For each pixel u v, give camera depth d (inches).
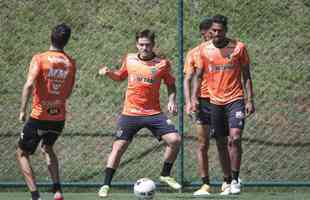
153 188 1076.5
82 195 1232.2
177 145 1149.1
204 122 1238.3
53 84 1019.3
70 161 1446.9
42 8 1772.9
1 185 1288.1
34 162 1424.7
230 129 1165.7
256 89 1635.1
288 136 1536.7
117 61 1686.8
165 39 1720.0
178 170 1305.4
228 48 1173.1
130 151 1470.2
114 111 1579.7
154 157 1460.4
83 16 1770.4
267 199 1178.6
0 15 1748.3
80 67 1668.3
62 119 1039.0
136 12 1772.9
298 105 1609.3
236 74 1176.2
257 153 1489.9
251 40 1728.6
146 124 1154.0
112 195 1230.9
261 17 1764.3
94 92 1615.4
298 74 1674.5
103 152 1473.9
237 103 1169.4
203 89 1234.6
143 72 1147.3
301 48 1722.4
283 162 1475.1
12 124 1535.4
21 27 1737.2
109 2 1792.6
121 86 1632.6
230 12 1765.5
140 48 1151.6
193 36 1720.0
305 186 1321.4
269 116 1577.3
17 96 1599.4
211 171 1428.4
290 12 1782.7
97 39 1724.9
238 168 1174.3
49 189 1299.2
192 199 1163.3
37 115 1022.4
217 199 1166.3
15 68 1656.0
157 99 1160.2
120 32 1740.9
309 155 1496.1
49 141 1044.5
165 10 1772.9
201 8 1768.0
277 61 1695.4
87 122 1550.2
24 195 1229.1
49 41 1718.8
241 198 1179.3
